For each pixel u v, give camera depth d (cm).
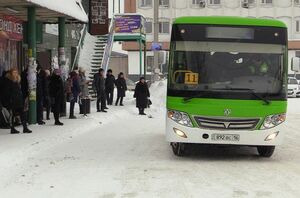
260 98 1012
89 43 2838
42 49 2259
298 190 797
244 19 1041
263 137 1016
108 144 1292
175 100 1020
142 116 2114
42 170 953
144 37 3075
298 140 1427
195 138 1015
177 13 5988
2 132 1396
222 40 1036
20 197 757
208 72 1023
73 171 945
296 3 5875
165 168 977
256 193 776
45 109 1830
